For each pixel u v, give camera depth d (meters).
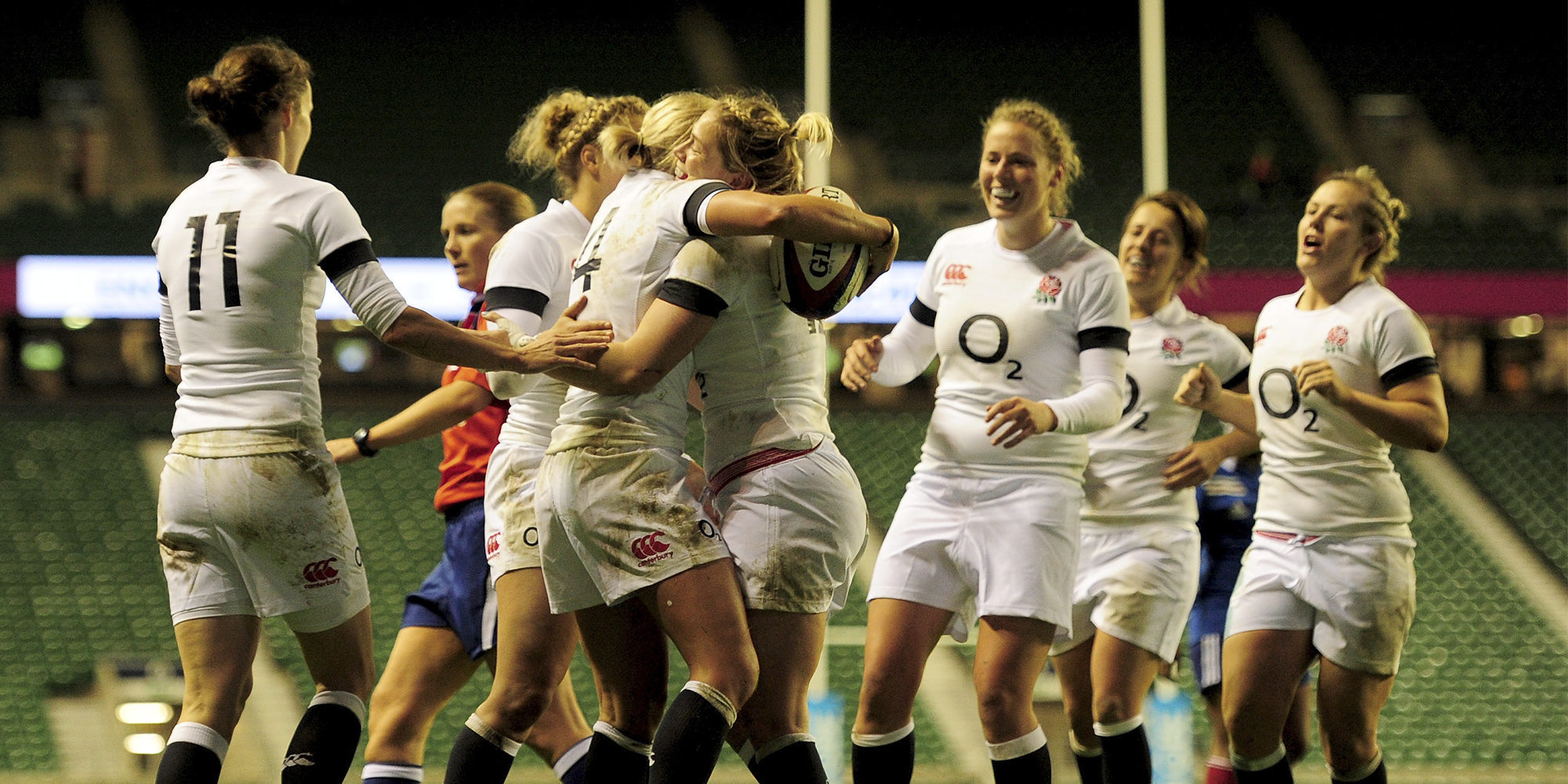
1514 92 68.75
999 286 13.71
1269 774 14.16
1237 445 15.16
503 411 13.59
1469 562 41.50
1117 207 60.25
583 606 10.46
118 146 63.09
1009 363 13.48
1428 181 62.81
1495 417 48.97
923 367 14.93
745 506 10.20
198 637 10.80
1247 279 46.28
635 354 9.73
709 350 10.29
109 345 50.94
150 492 43.84
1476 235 57.16
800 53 72.38
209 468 10.66
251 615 10.98
